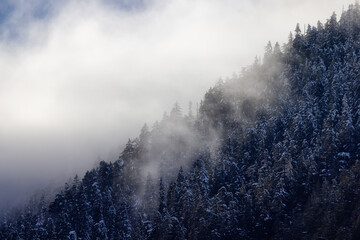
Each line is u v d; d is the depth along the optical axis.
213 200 121.19
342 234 97.75
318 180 114.50
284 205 114.25
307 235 104.75
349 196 105.44
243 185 123.31
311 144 127.62
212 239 113.31
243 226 115.75
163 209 129.25
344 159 119.12
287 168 120.44
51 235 134.38
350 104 133.75
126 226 131.50
